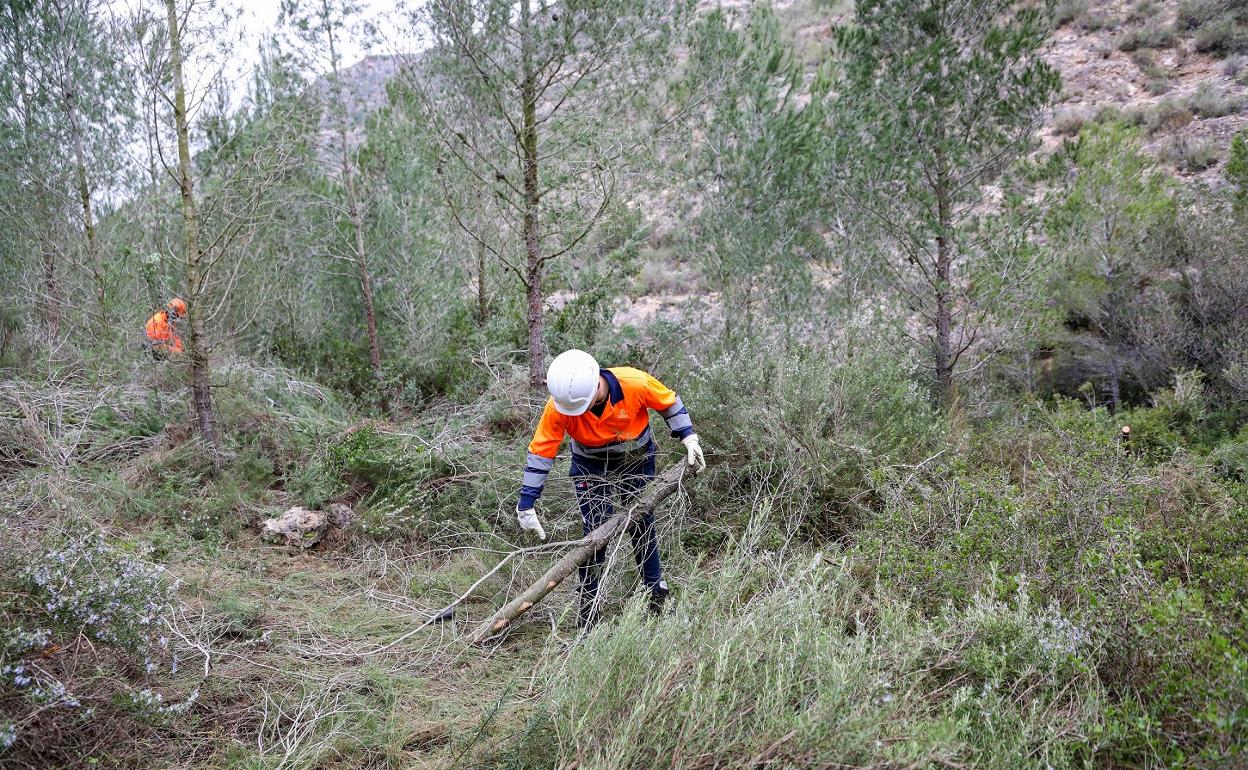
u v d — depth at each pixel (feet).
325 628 12.12
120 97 24.36
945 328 26.53
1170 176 36.09
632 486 13.11
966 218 27.78
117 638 9.66
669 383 19.63
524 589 13.51
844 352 18.93
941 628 9.62
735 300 28.35
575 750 8.02
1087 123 38.63
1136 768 7.81
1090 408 29.09
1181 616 8.35
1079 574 10.28
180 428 18.45
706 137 28.53
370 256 28.78
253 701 10.19
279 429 19.25
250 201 18.95
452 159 19.49
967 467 14.97
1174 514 13.16
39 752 8.50
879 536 12.67
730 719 7.82
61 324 25.94
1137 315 31.30
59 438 18.11
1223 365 28.60
